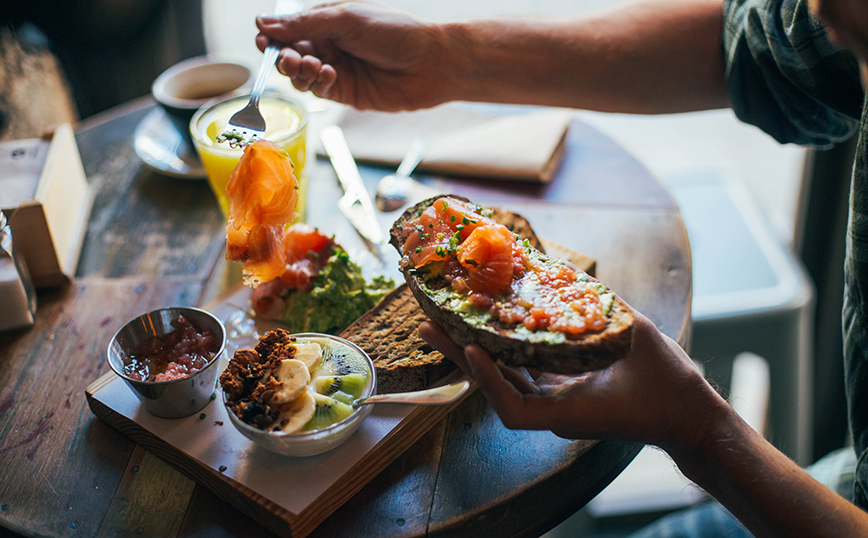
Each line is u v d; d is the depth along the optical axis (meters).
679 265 1.56
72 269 1.62
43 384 1.34
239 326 1.41
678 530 1.54
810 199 2.71
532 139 1.89
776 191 3.33
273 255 1.24
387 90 1.77
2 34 2.58
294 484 1.05
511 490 1.10
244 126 1.39
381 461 1.13
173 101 1.78
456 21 1.70
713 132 3.64
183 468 1.15
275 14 1.62
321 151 1.95
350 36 1.63
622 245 1.62
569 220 1.70
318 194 1.81
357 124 2.02
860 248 1.18
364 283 1.44
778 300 2.31
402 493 1.10
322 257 1.46
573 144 1.99
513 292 1.07
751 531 1.07
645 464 2.78
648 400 1.03
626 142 3.59
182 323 1.26
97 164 1.99
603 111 1.76
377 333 1.30
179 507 1.11
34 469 1.18
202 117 1.60
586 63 1.67
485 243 1.07
